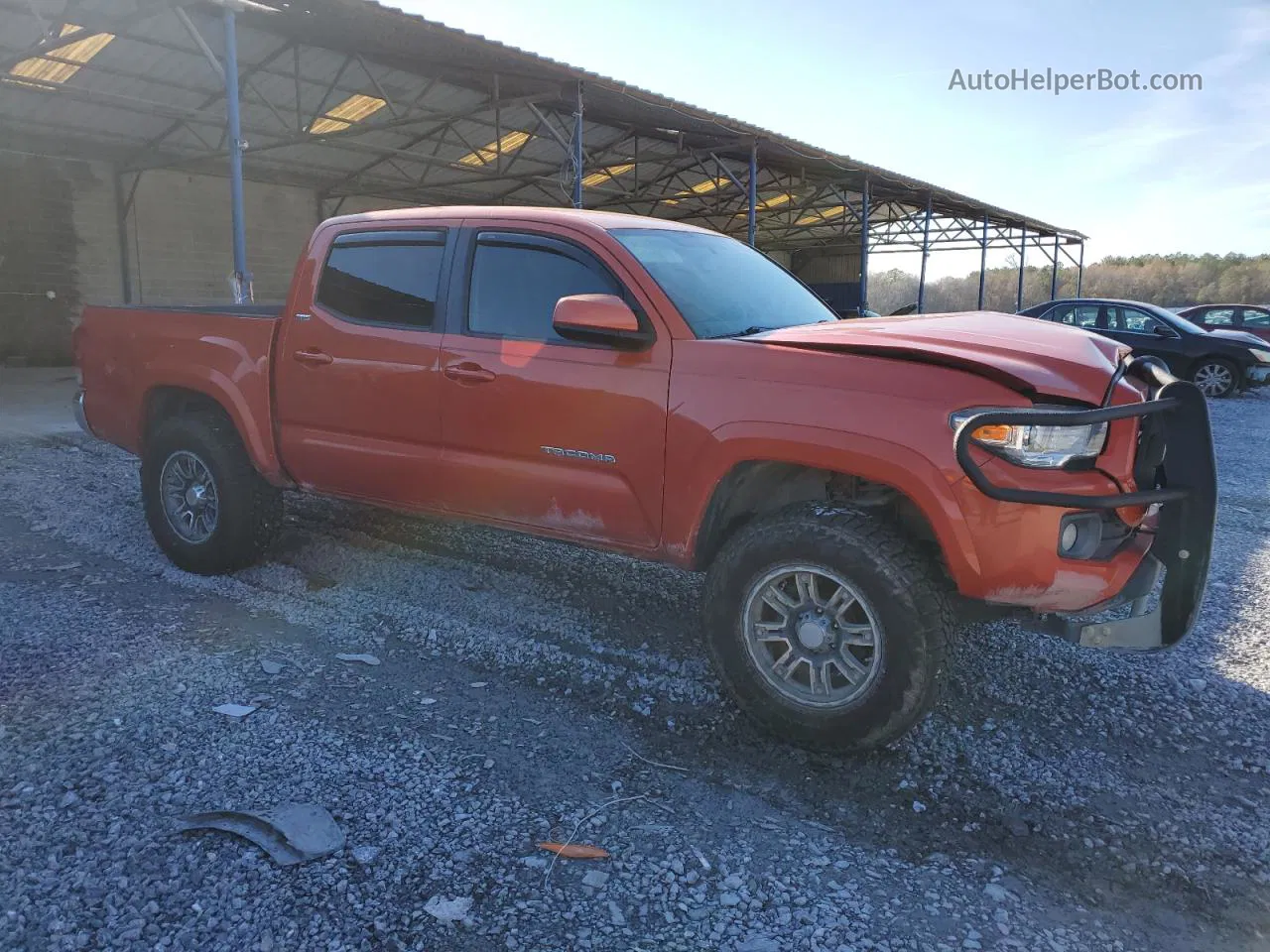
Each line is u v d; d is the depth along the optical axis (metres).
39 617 3.92
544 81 13.67
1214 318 18.75
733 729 3.19
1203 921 2.27
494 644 3.84
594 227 3.55
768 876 2.38
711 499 3.16
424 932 2.10
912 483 2.76
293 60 14.94
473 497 3.78
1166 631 2.85
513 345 3.59
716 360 3.14
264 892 2.19
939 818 2.69
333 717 3.12
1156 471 3.07
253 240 21.11
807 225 30.98
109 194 18.58
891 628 2.81
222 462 4.45
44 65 14.18
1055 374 2.81
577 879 2.32
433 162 18.48
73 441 8.43
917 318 3.57
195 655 3.59
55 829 2.40
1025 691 3.57
